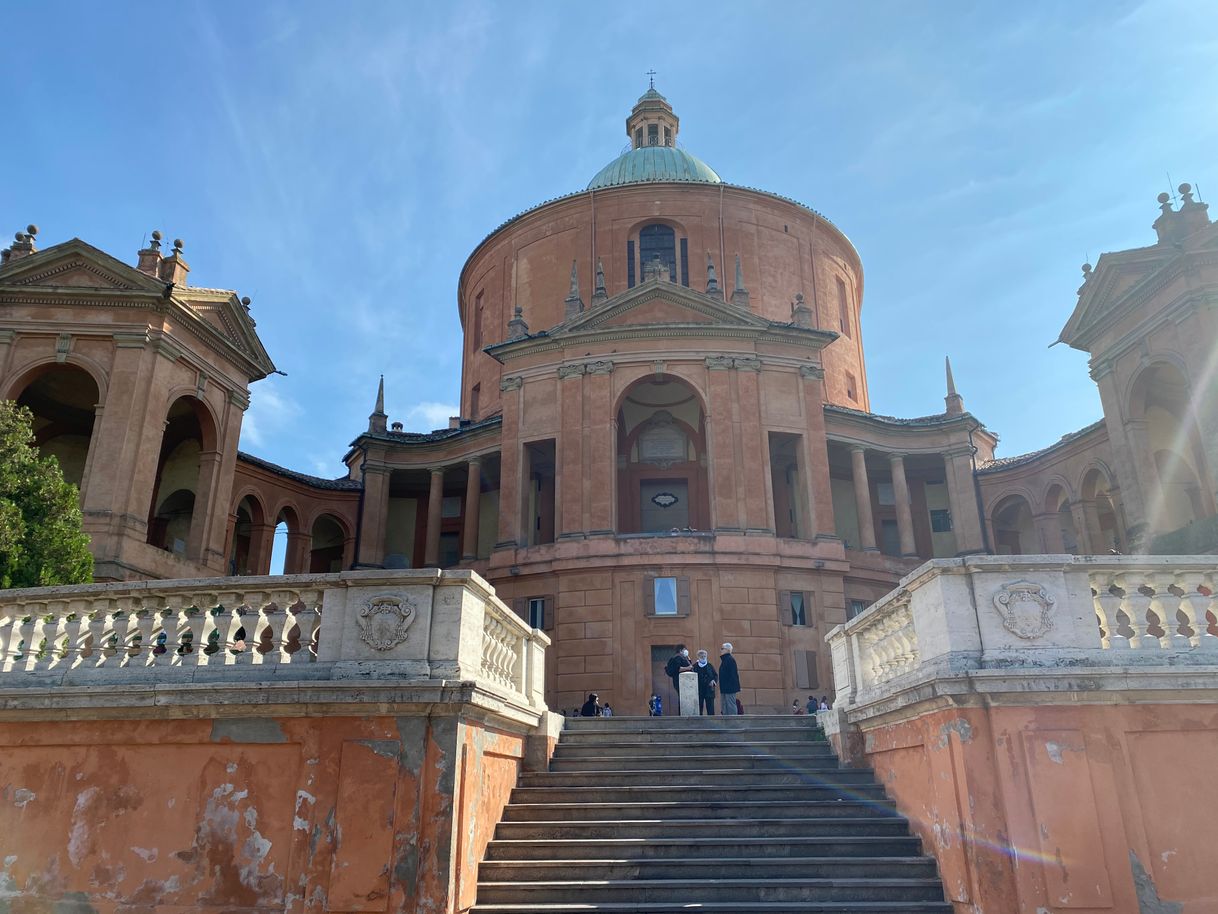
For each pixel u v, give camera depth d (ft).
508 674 40.88
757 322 97.71
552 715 47.14
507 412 99.30
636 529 103.91
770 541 89.92
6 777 33.68
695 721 51.21
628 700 84.69
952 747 31.40
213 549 84.33
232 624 34.42
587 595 88.58
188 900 31.30
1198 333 77.87
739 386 95.61
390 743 31.65
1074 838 29.14
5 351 78.13
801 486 96.43
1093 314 89.10
